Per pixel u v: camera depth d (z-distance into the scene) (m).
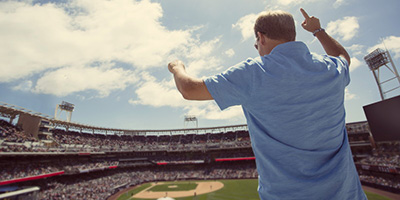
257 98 1.46
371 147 51.72
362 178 42.69
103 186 48.38
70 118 63.31
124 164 65.00
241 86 1.47
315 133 1.40
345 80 1.67
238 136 77.56
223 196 39.25
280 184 1.43
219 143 74.81
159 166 71.12
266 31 1.73
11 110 44.53
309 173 1.36
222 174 63.25
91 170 51.09
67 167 47.25
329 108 1.43
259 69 1.46
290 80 1.37
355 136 54.28
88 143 62.50
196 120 89.00
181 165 71.38
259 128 1.57
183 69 1.91
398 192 33.16
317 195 1.35
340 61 1.78
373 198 31.62
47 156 45.62
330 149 1.45
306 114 1.37
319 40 2.40
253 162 68.31
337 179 1.38
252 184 49.31
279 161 1.45
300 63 1.45
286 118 1.40
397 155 42.91
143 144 77.50
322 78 1.42
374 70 32.88
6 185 34.47
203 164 70.88
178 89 1.74
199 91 1.56
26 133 47.03
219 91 1.48
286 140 1.43
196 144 76.38
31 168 39.53
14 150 37.31
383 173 40.06
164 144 78.50
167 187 51.59
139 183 59.12
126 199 40.41
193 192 44.69
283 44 1.57
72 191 40.62
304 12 2.44
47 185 40.31
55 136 54.94
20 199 27.92
